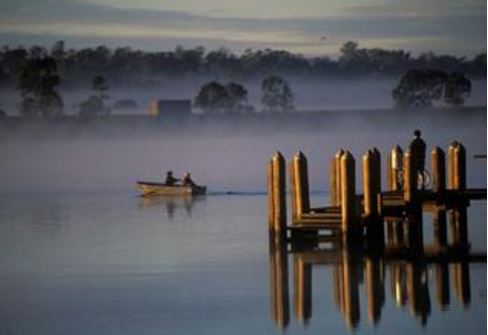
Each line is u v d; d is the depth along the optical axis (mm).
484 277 53938
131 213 96250
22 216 95875
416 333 43844
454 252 61781
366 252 62000
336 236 64062
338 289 52188
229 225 83250
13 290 55438
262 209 97562
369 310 47688
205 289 53750
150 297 52375
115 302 51625
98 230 81875
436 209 67000
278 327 45469
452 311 47094
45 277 59188
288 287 53281
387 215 63781
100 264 63125
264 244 69938
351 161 61375
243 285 54375
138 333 45500
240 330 45188
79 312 49719
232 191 122500
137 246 70812
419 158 67438
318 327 45156
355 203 61688
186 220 88188
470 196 66812
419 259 59500
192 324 46531
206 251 67125
